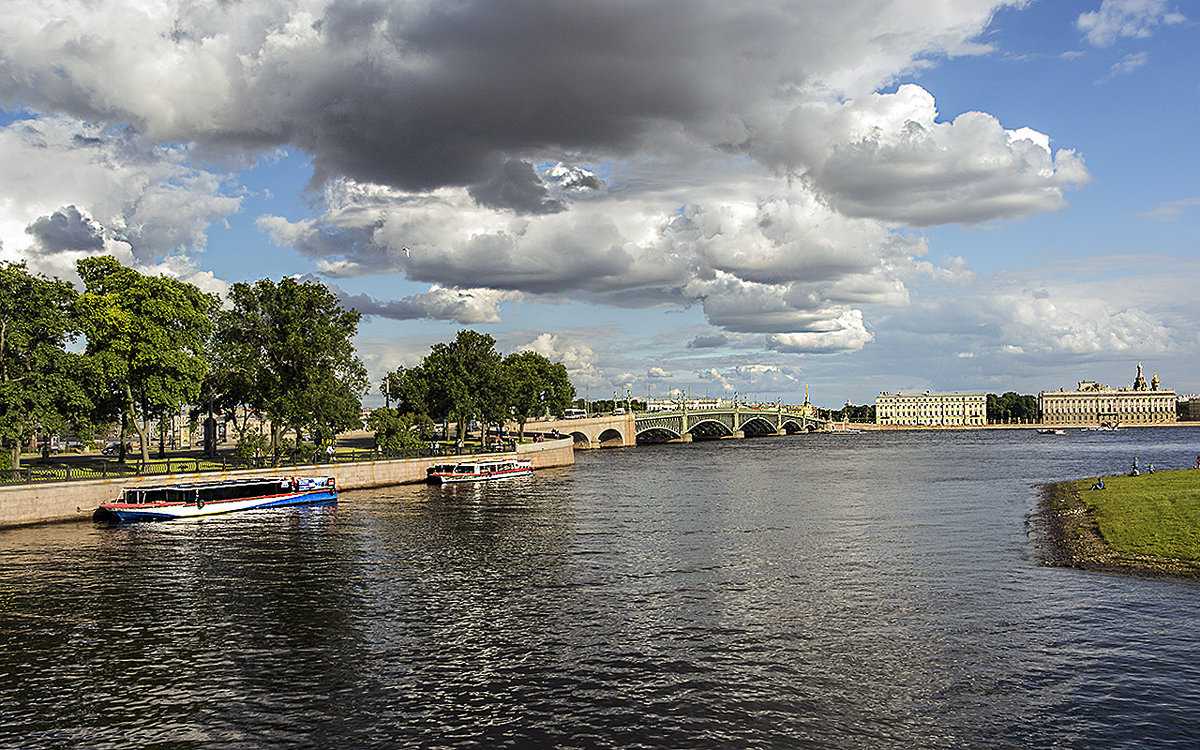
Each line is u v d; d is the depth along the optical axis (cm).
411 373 19000
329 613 5100
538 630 4725
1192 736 3303
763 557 6769
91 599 5431
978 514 9400
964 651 4297
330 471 11831
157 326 10244
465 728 3466
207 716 3594
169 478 9594
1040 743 3269
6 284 8594
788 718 3525
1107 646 4331
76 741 3372
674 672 4053
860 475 15312
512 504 10494
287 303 11681
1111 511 8338
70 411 9081
